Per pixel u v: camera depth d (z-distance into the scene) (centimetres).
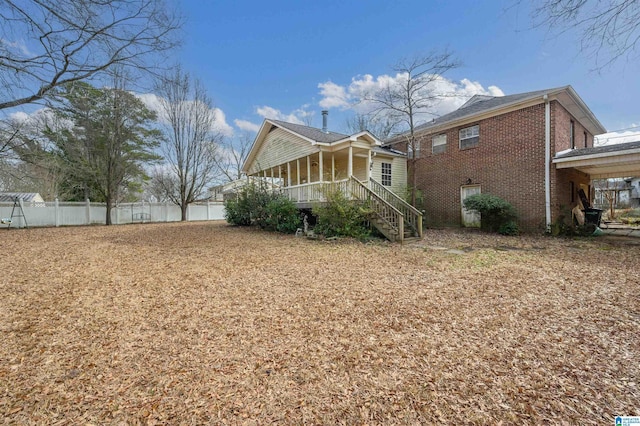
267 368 240
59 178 2056
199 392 211
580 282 477
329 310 364
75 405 197
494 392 208
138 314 355
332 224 1006
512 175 1155
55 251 789
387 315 347
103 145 1786
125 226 1661
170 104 2059
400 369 237
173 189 2459
